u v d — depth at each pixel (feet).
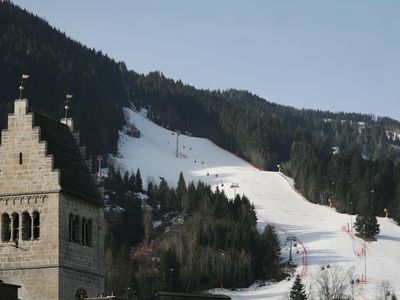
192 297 452.35
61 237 453.17
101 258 480.23
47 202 453.99
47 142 460.96
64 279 451.94
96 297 463.01
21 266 451.12
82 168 481.05
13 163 459.32
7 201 456.45
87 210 474.49
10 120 462.19
